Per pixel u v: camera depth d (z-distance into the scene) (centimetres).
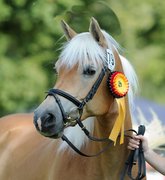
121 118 826
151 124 1007
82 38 810
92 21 812
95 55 803
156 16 2466
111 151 840
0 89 1947
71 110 791
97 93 809
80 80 797
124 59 855
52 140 912
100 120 831
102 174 849
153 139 984
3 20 2014
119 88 815
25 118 1055
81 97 796
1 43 2028
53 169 876
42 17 1939
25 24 2022
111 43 837
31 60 2019
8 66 1969
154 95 2561
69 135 863
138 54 2450
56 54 2012
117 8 2316
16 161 962
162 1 2445
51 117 782
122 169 848
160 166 834
